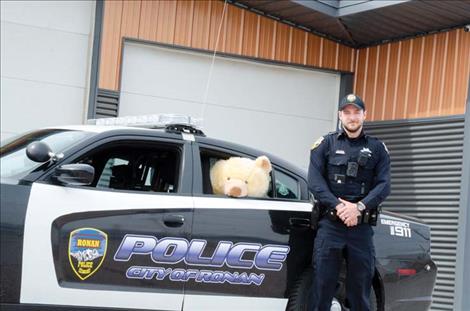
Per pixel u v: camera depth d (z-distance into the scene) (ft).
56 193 15.88
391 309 19.38
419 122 35.88
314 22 37.58
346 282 18.39
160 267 16.70
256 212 17.94
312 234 18.69
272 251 18.01
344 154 18.17
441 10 32.99
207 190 18.02
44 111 32.68
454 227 33.65
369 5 34.42
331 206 17.70
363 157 18.04
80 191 16.21
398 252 19.51
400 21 35.35
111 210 16.34
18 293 15.33
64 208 15.84
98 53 33.27
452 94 34.65
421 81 36.32
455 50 34.88
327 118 39.47
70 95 33.14
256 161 18.22
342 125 18.42
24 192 15.61
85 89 33.40
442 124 34.78
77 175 15.71
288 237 18.26
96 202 16.25
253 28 37.09
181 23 35.19
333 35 39.11
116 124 19.65
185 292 16.97
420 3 32.58
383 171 18.22
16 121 32.22
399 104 37.29
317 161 18.31
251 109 37.47
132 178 18.13
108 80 33.50
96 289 16.03
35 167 16.14
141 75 34.81
